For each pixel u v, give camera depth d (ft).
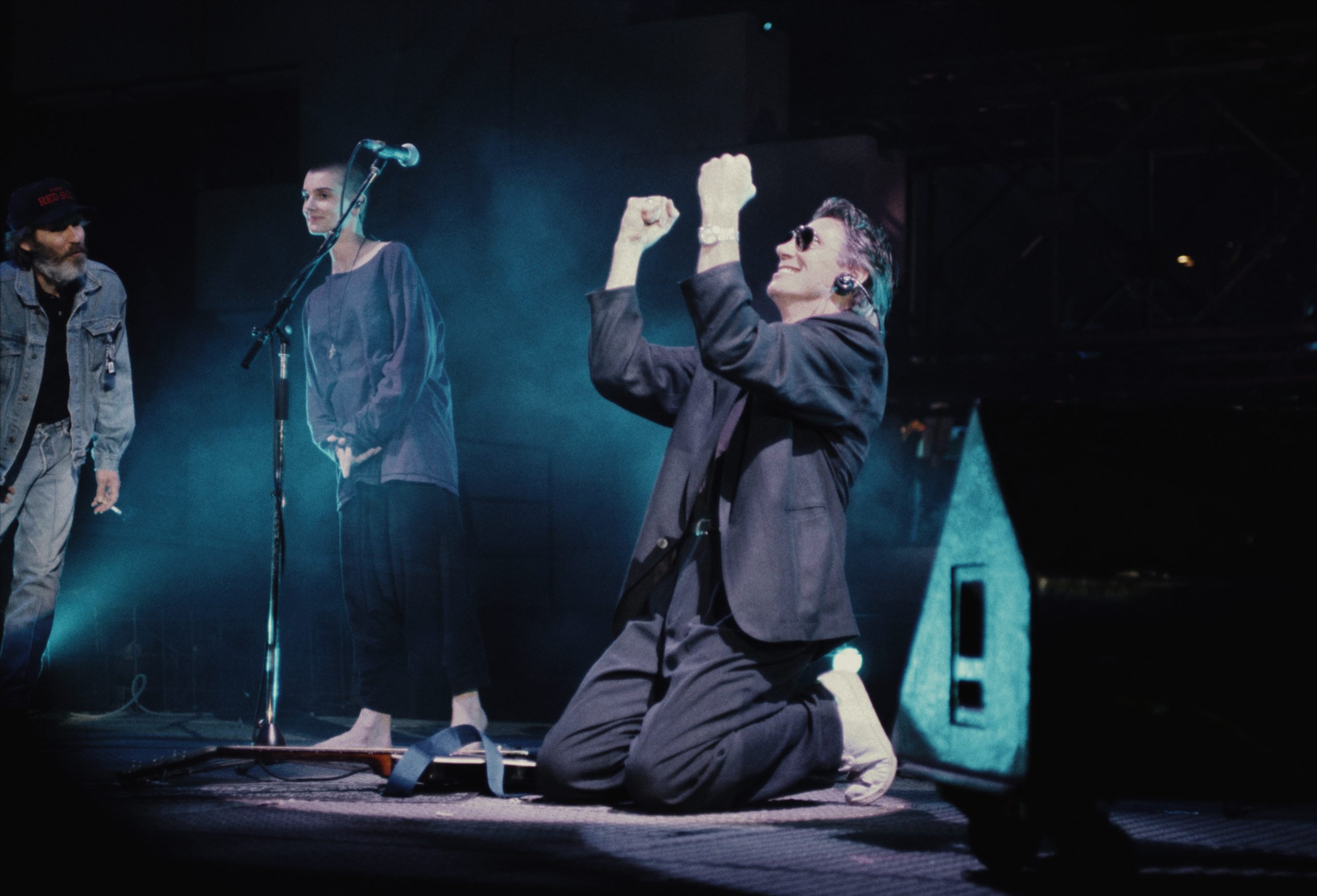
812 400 8.40
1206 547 5.35
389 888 5.25
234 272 29.19
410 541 11.42
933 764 5.92
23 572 12.59
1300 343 28.12
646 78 26.66
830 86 29.14
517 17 27.63
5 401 12.42
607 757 8.55
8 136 31.14
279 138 31.27
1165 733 5.17
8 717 12.26
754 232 26.14
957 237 31.94
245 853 6.15
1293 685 5.26
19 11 30.81
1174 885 5.60
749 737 8.24
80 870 5.65
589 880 5.50
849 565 31.17
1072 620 5.16
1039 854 6.52
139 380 30.50
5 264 12.68
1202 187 36.35
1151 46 27.20
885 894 5.34
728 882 5.52
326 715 18.26
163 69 29.76
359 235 11.93
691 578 8.70
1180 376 29.60
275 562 10.43
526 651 19.80
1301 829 7.74
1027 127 30.63
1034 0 27.89
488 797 9.09
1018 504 5.37
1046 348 29.32
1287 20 26.08
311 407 11.90
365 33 28.35
